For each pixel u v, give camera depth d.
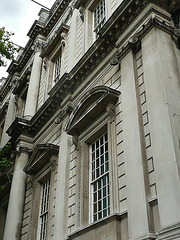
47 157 16.64
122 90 12.00
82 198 12.45
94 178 12.90
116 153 11.28
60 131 16.83
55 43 22.33
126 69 12.11
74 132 14.47
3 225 21.36
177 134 8.93
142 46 11.57
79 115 14.52
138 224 8.87
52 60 22.72
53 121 18.12
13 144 21.36
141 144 9.91
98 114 13.34
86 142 13.92
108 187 11.68
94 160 13.38
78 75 15.93
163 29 11.41
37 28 25.84
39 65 24.39
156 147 9.19
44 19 27.56
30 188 18.23
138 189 9.32
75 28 19.75
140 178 9.39
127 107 11.26
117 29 13.52
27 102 22.55
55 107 18.06
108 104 12.44
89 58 14.99
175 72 10.51
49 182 16.80
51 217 14.50
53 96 17.62
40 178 17.28
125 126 10.96
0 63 17.23
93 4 18.62
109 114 12.23
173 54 11.00
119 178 10.68
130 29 12.86
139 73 11.59
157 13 11.99
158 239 7.96
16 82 29.69
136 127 10.35
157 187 8.65
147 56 11.08
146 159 9.68
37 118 19.48
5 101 33.16
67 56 19.70
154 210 8.75
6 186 20.66
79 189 12.99
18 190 18.36
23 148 19.72
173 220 7.78
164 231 7.83
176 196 7.95
